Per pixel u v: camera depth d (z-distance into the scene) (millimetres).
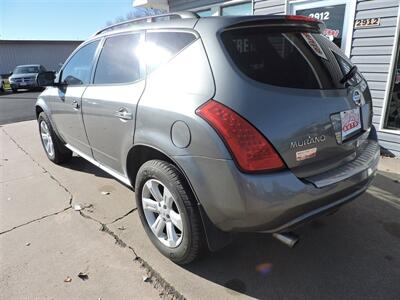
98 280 2457
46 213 3461
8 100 15422
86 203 3650
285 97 2002
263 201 1900
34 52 33000
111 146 3088
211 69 2082
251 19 2191
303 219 2059
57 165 4902
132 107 2594
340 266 2527
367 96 2670
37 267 2615
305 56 2262
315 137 2070
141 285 2400
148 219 2738
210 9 7969
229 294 2295
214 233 2266
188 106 2104
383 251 2684
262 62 2090
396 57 4695
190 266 2570
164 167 2355
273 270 2508
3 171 4754
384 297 2227
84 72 3615
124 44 2988
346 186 2207
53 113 4316
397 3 4520
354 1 4941
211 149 1970
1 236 3061
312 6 5609
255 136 1892
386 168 4348
